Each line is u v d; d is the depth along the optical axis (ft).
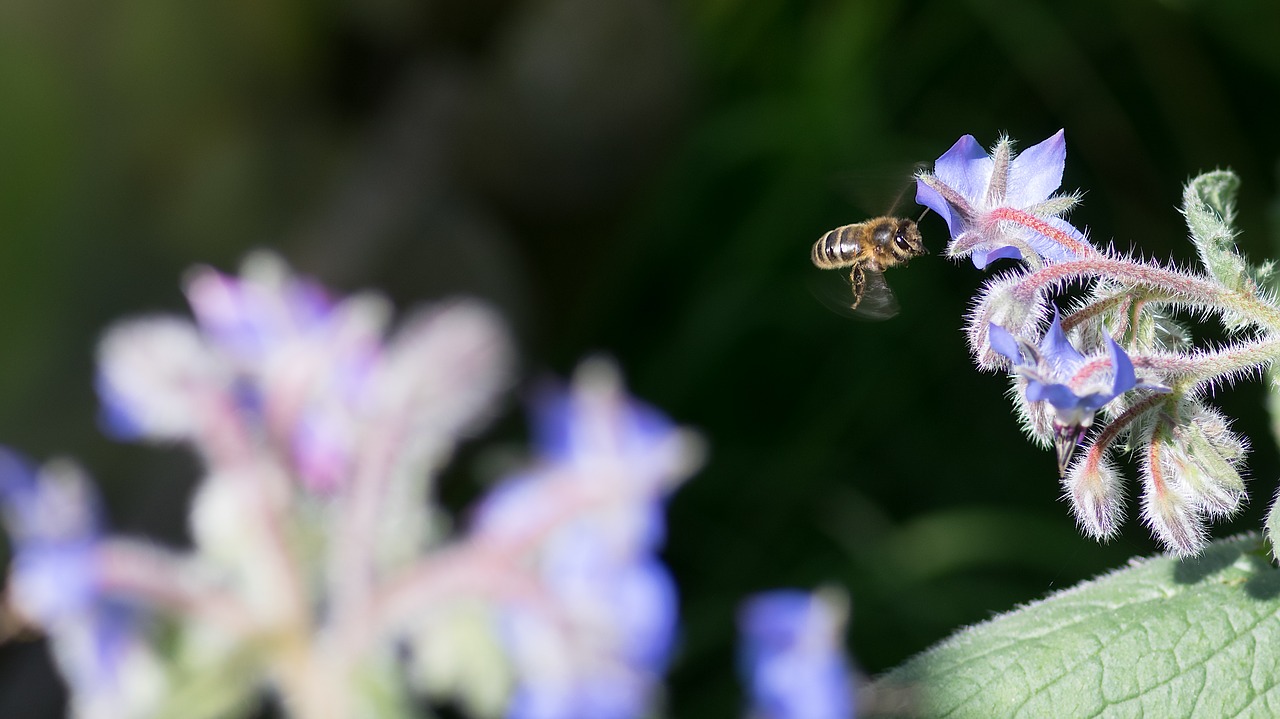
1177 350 1.91
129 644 1.74
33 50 2.39
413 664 1.79
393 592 1.76
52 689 2.27
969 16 3.28
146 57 2.43
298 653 1.77
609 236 2.91
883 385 2.96
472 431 2.00
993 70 3.30
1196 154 3.14
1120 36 3.24
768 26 3.26
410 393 1.80
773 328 3.00
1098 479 1.88
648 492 1.76
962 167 1.90
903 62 3.32
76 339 2.38
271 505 1.78
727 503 2.84
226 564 1.78
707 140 3.14
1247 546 1.89
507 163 2.72
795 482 2.84
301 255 2.47
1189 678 1.86
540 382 2.65
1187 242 3.09
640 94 2.75
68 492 1.74
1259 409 2.62
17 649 2.28
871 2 3.14
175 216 2.43
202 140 2.47
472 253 2.63
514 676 1.75
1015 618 1.88
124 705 1.74
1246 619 1.86
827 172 3.05
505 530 1.76
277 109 2.58
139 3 2.43
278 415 1.81
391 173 2.62
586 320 3.03
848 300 2.21
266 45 2.53
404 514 1.80
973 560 2.66
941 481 2.87
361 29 2.64
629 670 1.73
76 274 2.39
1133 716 1.85
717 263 3.05
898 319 2.98
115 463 2.36
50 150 2.39
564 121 2.68
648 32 2.78
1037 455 2.86
